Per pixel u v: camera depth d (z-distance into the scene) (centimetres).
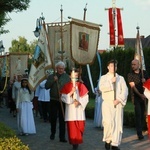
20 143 666
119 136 993
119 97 989
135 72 1184
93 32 1173
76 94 1028
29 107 1342
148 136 1114
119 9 1045
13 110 2067
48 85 1170
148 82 1058
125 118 1474
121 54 2570
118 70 2580
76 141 1015
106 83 991
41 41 1152
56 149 1030
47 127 1517
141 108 1173
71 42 1134
